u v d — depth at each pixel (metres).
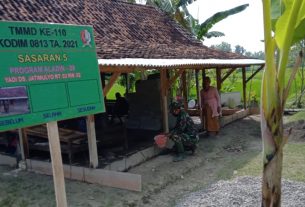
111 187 6.68
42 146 7.98
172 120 10.41
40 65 2.95
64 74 3.13
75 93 3.22
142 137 9.80
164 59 8.53
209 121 10.59
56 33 3.08
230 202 5.63
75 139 7.30
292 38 2.68
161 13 14.20
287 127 11.05
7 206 6.02
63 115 3.11
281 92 2.71
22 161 8.02
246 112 14.23
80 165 7.38
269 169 2.79
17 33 2.80
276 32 2.64
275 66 2.69
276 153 2.76
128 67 6.85
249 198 5.71
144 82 10.79
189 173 7.48
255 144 9.71
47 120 2.99
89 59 3.36
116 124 11.71
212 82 22.06
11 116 2.75
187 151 9.03
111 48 8.23
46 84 2.99
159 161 8.27
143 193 6.30
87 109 3.31
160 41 11.51
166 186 6.75
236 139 10.37
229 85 21.86
